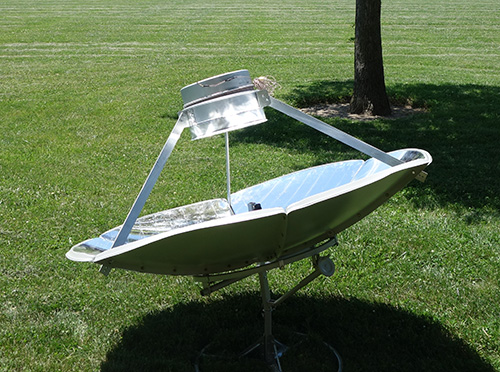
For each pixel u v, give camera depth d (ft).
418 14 95.50
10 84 46.01
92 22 86.22
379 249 17.22
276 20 88.28
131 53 62.49
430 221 19.17
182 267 10.54
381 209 20.24
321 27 81.15
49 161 26.50
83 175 24.52
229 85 10.75
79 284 15.62
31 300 14.88
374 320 13.60
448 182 22.63
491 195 21.42
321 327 13.43
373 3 34.19
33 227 19.17
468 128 31.65
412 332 13.09
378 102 35.58
